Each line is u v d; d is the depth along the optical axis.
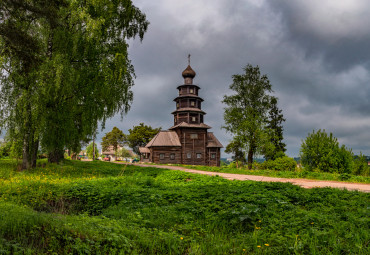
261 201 8.12
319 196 9.31
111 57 19.17
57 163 25.52
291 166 26.95
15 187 11.47
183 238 5.58
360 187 13.30
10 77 16.17
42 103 16.66
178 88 52.91
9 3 10.39
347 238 5.14
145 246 5.03
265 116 34.72
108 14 19.23
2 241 4.22
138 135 76.25
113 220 6.75
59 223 5.42
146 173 21.27
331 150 20.34
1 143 22.89
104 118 20.33
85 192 11.18
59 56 16.38
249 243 5.23
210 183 14.57
